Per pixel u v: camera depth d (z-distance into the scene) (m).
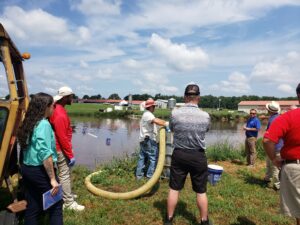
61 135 4.88
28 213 3.66
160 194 6.24
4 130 3.88
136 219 5.01
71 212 5.04
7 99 3.99
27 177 3.55
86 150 15.32
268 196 6.32
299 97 3.65
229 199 6.09
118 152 14.70
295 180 3.55
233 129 35.91
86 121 41.25
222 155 10.76
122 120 45.16
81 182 6.90
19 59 5.15
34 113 3.51
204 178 4.44
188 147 4.36
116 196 5.89
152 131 7.13
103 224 4.71
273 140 3.61
